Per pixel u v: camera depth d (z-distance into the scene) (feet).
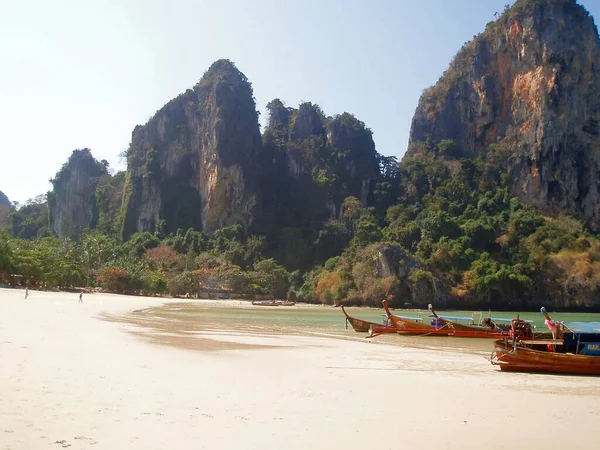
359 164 601.21
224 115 575.79
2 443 31.71
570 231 458.91
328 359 82.99
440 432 40.42
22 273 316.19
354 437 38.06
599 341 80.07
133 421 38.83
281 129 649.20
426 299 376.48
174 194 586.45
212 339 107.24
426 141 615.57
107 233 610.24
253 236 524.11
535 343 81.35
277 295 440.45
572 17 562.25
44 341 81.05
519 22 581.94
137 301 288.30
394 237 457.68
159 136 623.36
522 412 48.49
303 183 595.47
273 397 50.88
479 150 593.83
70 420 37.76
